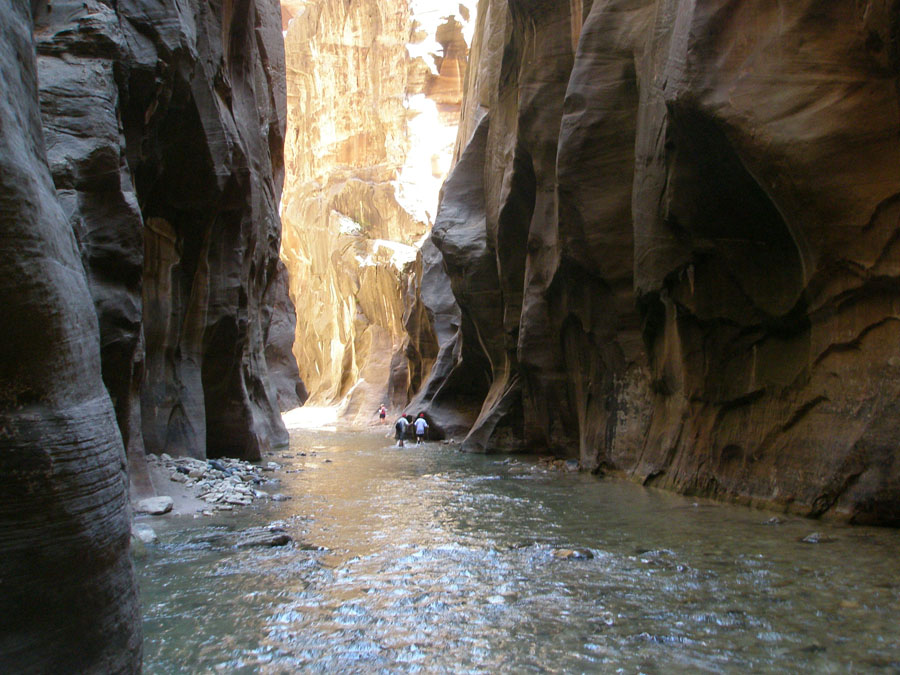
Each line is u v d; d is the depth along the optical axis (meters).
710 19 8.88
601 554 7.01
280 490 11.88
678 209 10.03
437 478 13.49
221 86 13.33
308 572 6.43
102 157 7.94
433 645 4.61
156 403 12.36
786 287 9.22
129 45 9.28
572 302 14.52
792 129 8.15
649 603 5.39
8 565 2.62
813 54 8.17
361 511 9.75
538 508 9.87
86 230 7.93
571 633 4.80
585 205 13.22
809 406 9.00
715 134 8.93
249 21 16.03
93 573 2.91
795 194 8.26
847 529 7.81
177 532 8.22
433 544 7.58
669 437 11.70
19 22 3.16
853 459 8.19
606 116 12.94
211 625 5.01
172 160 11.87
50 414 2.84
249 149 16.17
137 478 9.59
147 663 4.33
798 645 4.47
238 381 15.62
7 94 2.89
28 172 2.88
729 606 5.26
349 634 4.82
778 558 6.62
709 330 10.61
